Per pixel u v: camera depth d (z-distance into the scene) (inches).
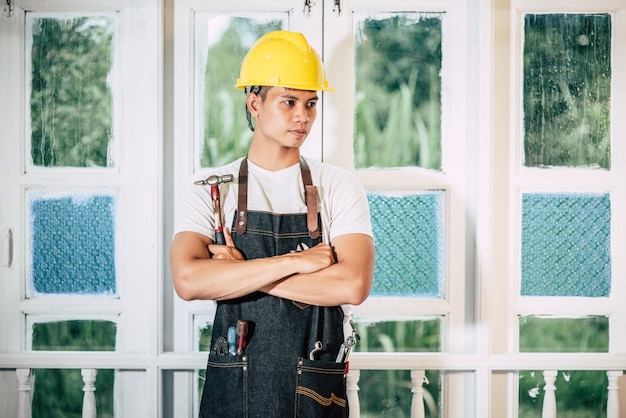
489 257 104.7
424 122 107.8
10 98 107.2
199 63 106.9
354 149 107.7
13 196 107.4
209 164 107.6
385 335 108.3
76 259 107.9
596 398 108.5
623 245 107.9
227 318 77.3
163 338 106.3
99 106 107.3
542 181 107.1
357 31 107.2
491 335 105.8
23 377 106.3
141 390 107.9
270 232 78.6
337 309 78.2
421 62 107.5
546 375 106.0
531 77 107.2
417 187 107.5
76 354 105.4
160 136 104.0
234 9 106.4
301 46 81.0
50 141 107.5
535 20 107.2
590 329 108.3
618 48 107.0
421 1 106.7
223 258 77.0
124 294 107.8
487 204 104.3
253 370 75.6
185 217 79.9
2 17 106.6
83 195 107.6
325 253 75.6
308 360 75.4
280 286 75.7
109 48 107.0
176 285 76.1
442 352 108.1
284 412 75.2
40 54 107.2
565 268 108.1
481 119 103.7
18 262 107.7
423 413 106.6
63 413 108.4
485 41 103.2
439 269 108.3
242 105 107.1
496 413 108.3
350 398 105.5
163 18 105.6
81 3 106.3
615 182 107.3
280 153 80.0
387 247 108.2
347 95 107.0
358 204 79.8
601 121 107.7
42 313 108.1
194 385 107.7
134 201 107.3
